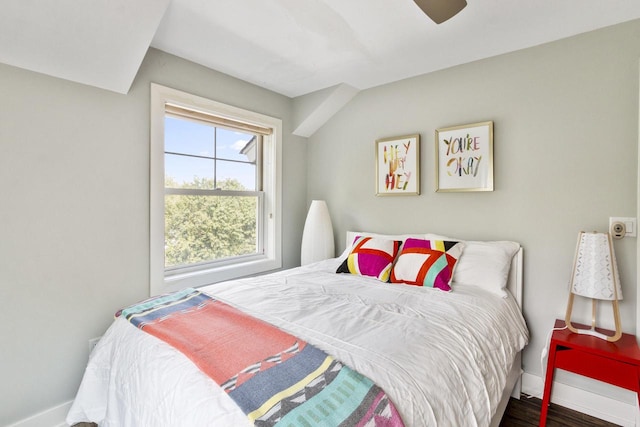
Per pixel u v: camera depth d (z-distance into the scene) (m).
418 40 1.94
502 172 2.12
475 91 2.22
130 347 1.17
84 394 1.33
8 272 1.51
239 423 0.73
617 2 1.55
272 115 2.82
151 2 1.34
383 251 2.22
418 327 1.28
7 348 1.52
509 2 1.56
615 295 1.59
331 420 0.73
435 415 0.87
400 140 2.55
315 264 2.56
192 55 2.13
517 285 2.01
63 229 1.68
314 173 3.16
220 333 1.15
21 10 1.22
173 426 0.81
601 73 1.78
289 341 1.09
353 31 1.84
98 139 1.79
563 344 1.61
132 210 1.94
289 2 1.58
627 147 1.72
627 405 1.72
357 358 1.01
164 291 2.10
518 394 1.97
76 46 1.44
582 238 1.70
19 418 1.56
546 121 1.96
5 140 1.49
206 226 2.47
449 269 1.93
